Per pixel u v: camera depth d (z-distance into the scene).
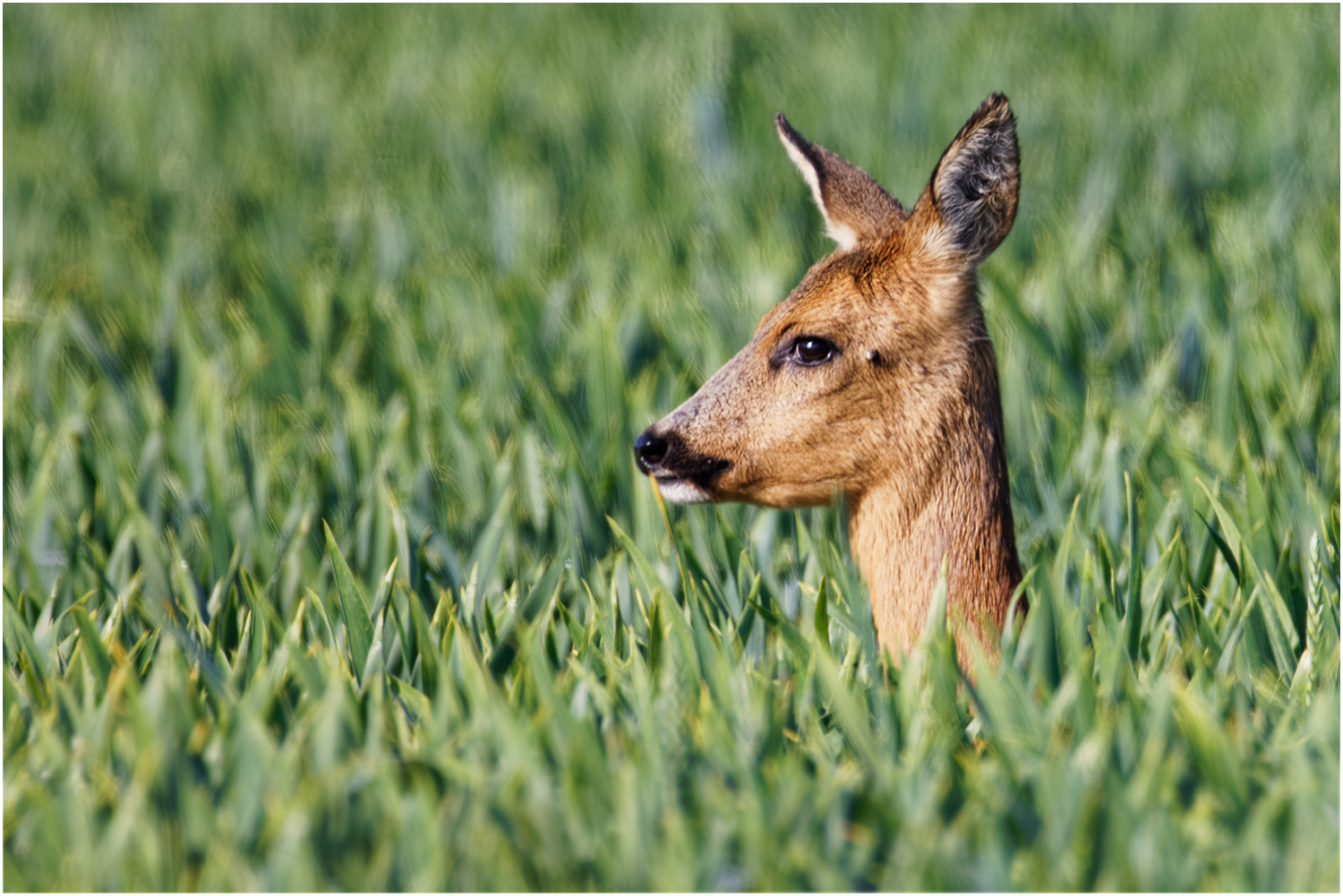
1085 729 8.34
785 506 10.05
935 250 9.54
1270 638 9.55
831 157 10.88
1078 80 27.86
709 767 7.99
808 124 26.25
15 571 11.60
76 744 8.38
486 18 37.66
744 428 9.82
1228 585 10.35
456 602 10.95
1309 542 10.91
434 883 7.17
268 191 24.06
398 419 13.37
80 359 16.73
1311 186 21.42
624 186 22.72
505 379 14.86
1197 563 11.09
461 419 13.70
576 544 11.32
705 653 9.04
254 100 30.56
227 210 23.09
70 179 25.08
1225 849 7.53
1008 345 14.62
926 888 7.16
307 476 12.61
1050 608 9.07
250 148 27.34
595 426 13.54
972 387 9.65
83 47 35.62
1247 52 30.11
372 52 34.84
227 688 8.70
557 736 8.23
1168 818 7.31
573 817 7.66
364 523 11.53
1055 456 12.80
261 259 20.00
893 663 9.24
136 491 12.31
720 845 7.37
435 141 26.62
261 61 34.34
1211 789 7.76
